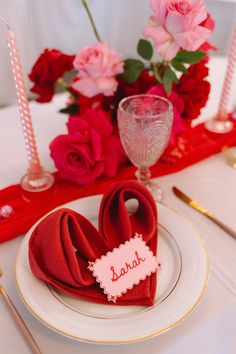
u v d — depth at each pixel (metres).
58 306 0.46
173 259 0.54
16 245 0.58
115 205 0.57
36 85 0.77
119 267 0.50
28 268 0.50
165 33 0.62
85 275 0.49
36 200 0.66
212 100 0.98
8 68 1.25
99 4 1.48
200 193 0.69
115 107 0.77
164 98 0.64
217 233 0.61
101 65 0.68
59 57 0.74
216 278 0.53
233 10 1.66
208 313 0.49
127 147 0.65
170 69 0.67
